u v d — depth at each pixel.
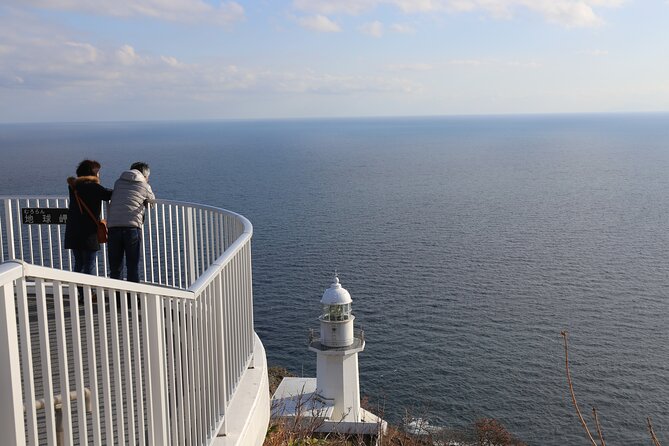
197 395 4.73
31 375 2.79
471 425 30.02
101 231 8.30
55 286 3.01
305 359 35.72
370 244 65.62
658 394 33.88
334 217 82.50
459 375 35.22
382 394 32.88
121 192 8.33
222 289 5.67
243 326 6.76
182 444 4.36
